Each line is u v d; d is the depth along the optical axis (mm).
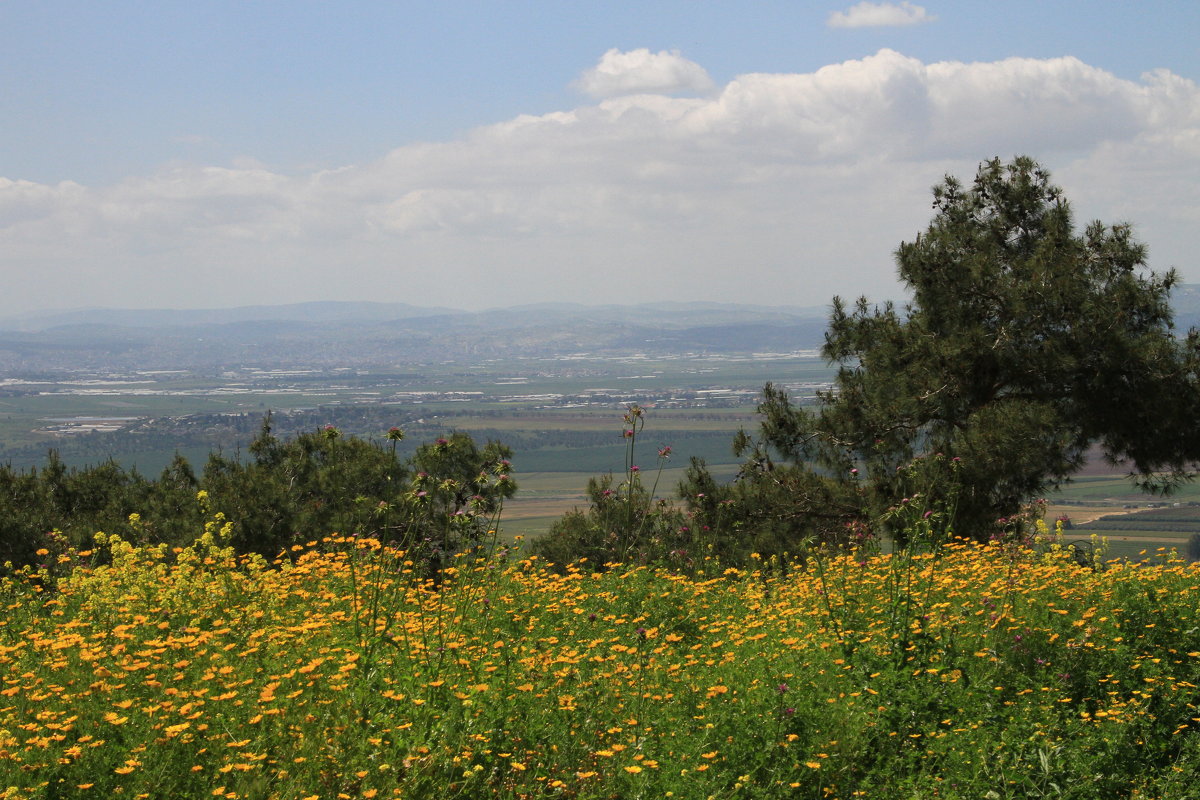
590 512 18984
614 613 9734
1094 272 18078
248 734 5699
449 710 6020
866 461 19078
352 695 6031
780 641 8031
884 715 6754
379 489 17484
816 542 17484
